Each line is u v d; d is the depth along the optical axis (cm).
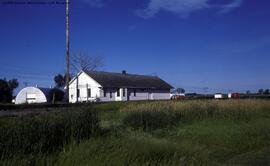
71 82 6075
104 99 5769
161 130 1605
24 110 2619
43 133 897
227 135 1548
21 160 779
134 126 1599
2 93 6153
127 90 6247
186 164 934
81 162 811
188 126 1747
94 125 1064
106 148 895
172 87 7369
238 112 2080
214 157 1207
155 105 1992
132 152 905
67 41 3688
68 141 938
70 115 1032
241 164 1124
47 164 797
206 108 2067
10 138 836
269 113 2388
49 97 5631
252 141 1498
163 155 962
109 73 6425
